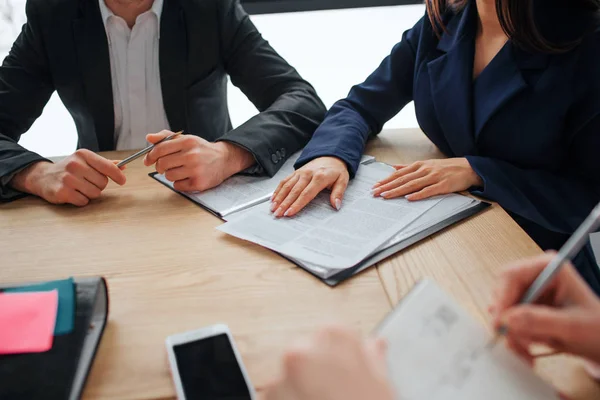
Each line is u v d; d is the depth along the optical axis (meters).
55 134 2.13
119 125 1.29
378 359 0.31
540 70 0.85
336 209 0.76
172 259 0.65
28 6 1.15
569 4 0.84
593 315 0.39
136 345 0.50
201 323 0.53
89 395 0.45
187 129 1.27
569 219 0.80
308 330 0.51
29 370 0.43
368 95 1.10
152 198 0.84
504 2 0.81
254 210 0.77
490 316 0.52
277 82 1.21
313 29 2.06
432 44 1.04
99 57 1.16
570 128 0.86
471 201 0.78
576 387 0.43
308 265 0.62
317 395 0.28
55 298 0.50
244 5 1.97
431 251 0.65
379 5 1.99
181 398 0.41
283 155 0.97
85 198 0.82
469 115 0.93
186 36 1.20
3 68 1.17
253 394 0.42
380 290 0.58
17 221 0.77
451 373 0.36
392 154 1.01
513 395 0.35
